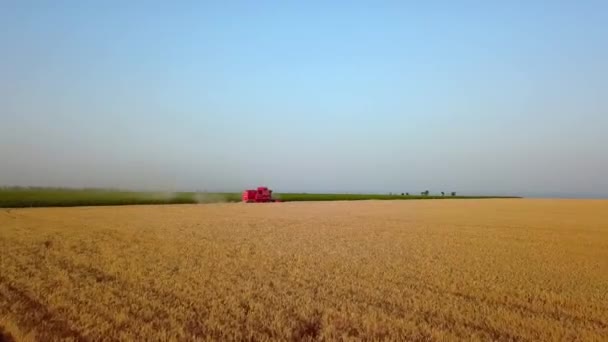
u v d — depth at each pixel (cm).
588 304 955
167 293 1001
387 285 1096
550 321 825
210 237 2055
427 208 5094
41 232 2198
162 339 702
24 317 810
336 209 4722
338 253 1608
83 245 1764
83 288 1034
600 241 2038
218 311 862
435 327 771
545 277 1221
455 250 1719
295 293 1009
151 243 1834
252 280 1140
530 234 2306
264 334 732
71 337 707
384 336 736
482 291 1050
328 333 744
